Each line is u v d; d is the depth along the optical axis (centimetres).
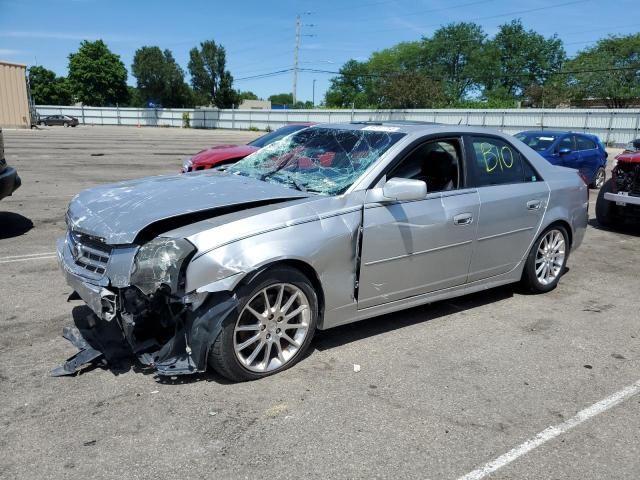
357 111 5325
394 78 5709
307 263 358
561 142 1334
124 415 309
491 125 4472
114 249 333
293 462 273
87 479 256
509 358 403
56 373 350
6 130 3641
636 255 736
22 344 398
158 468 265
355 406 328
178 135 4316
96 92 9025
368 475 266
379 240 395
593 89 5766
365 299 400
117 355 362
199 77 8325
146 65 8106
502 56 7662
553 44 7506
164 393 333
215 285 321
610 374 383
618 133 3838
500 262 496
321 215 368
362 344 417
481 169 475
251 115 6178
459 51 7819
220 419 308
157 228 345
